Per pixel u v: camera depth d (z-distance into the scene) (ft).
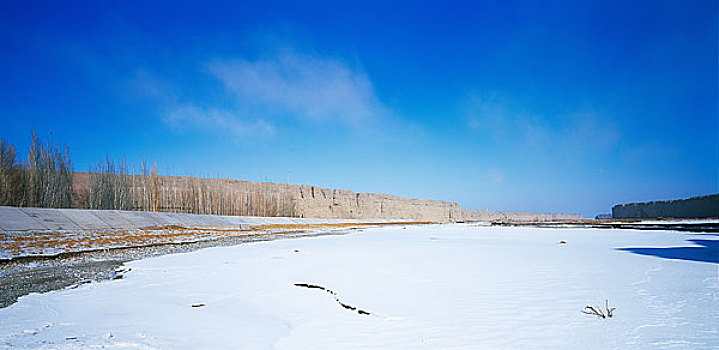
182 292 28.12
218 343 16.98
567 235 97.96
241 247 66.13
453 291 25.86
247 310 22.88
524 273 32.94
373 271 35.06
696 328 17.13
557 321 18.67
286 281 31.35
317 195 282.97
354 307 22.30
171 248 65.57
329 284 29.12
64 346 16.60
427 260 43.27
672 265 36.63
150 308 23.59
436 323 18.90
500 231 130.00
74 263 45.96
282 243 75.51
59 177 109.29
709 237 80.94
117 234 77.92
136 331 18.79
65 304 24.76
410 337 17.02
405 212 364.99
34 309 23.43
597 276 30.83
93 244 64.54
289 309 22.79
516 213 522.06
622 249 54.44
